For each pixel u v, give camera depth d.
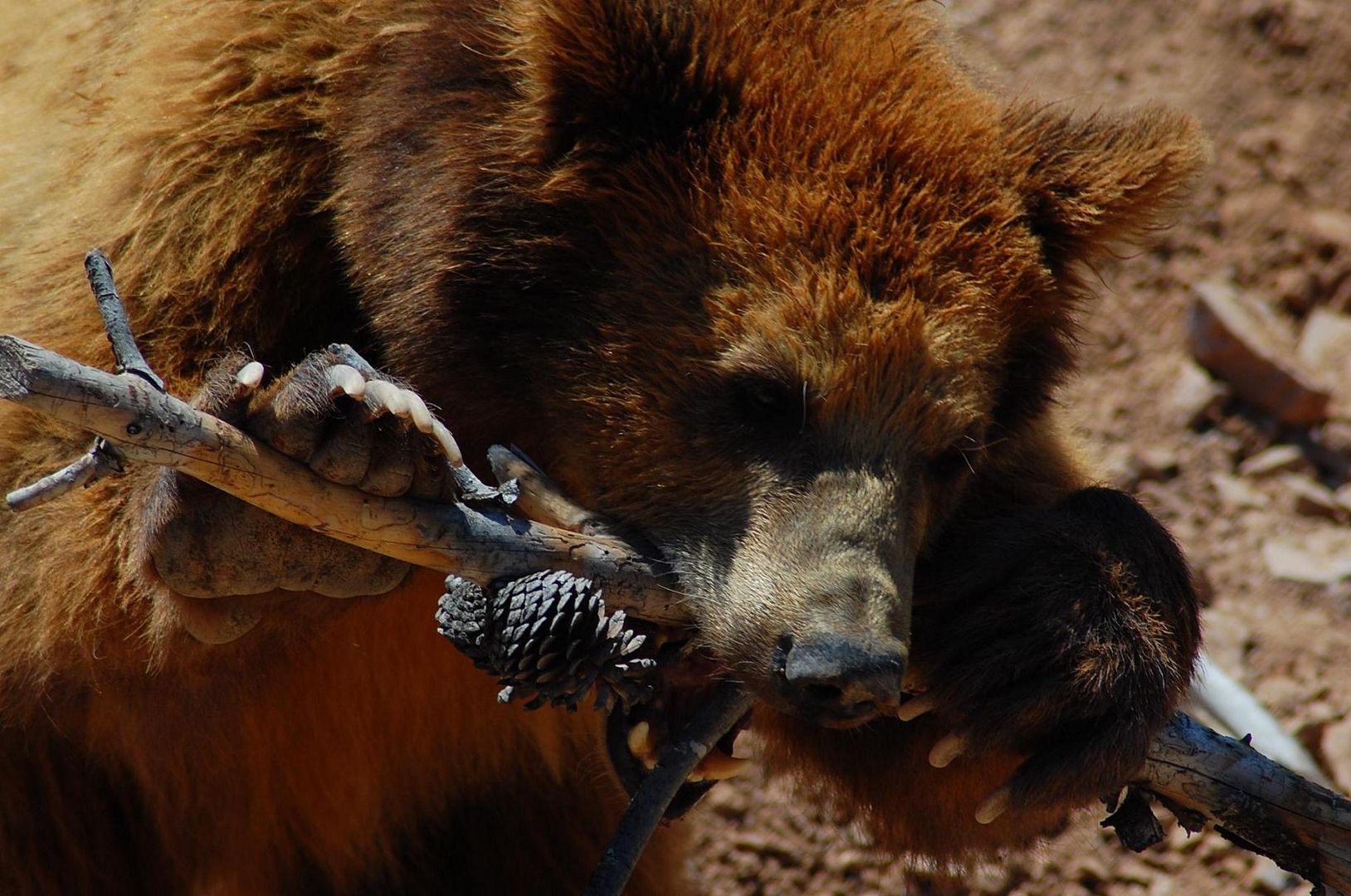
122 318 6.14
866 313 7.71
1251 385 14.70
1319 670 12.80
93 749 9.15
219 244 8.10
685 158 7.97
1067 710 8.03
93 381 5.84
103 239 8.20
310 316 8.38
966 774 8.85
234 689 8.05
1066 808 8.15
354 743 9.36
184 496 6.68
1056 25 16.88
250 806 9.47
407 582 8.29
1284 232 15.59
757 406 7.85
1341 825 7.91
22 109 9.67
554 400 8.14
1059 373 8.77
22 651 8.24
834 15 8.29
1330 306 15.32
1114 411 14.74
